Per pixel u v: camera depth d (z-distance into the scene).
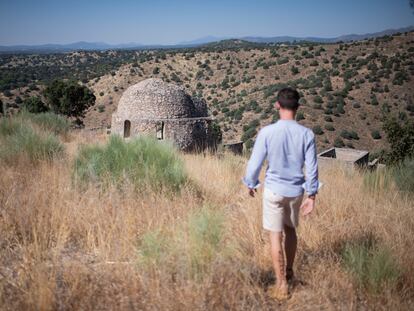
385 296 3.30
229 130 63.59
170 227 4.24
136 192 5.80
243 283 3.31
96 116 84.25
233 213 5.31
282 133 3.32
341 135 55.69
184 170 6.84
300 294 3.33
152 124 15.53
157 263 3.43
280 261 3.35
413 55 78.19
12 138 8.87
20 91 98.62
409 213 5.73
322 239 4.48
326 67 85.69
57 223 4.43
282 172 3.35
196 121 16.44
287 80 86.12
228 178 7.71
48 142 8.43
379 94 66.56
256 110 68.38
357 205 5.96
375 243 4.39
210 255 3.48
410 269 3.75
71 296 3.03
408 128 21.20
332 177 8.90
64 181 5.86
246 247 4.15
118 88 97.81
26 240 4.17
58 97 49.28
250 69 99.06
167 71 109.31
